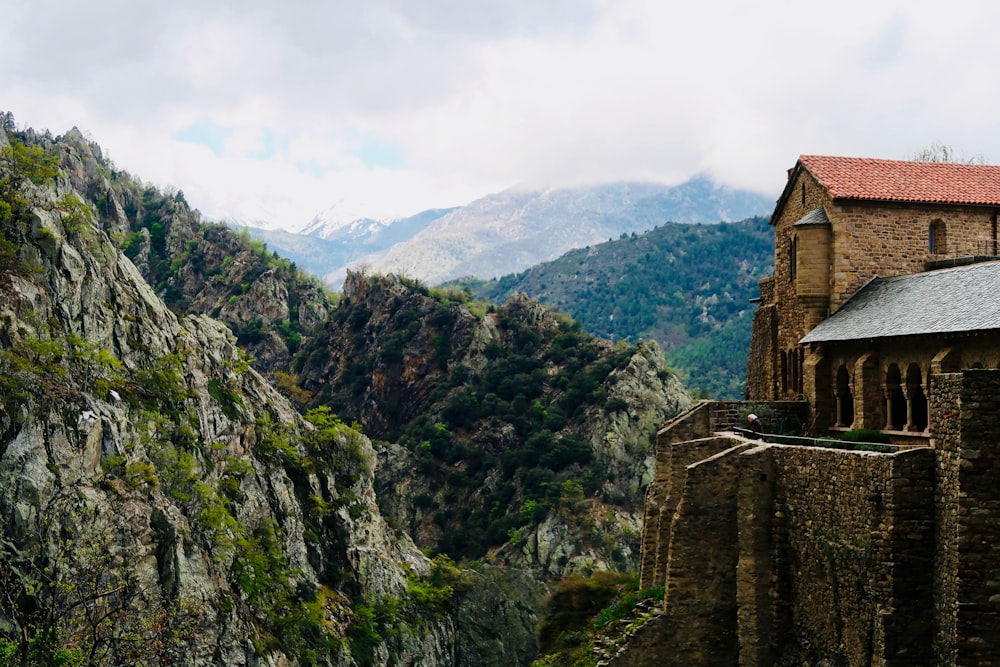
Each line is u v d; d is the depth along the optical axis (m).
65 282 76.62
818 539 27.64
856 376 36.47
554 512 158.12
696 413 41.16
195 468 83.00
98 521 63.91
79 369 73.19
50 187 86.00
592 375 189.62
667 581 31.12
